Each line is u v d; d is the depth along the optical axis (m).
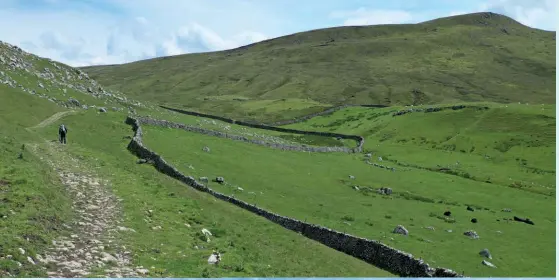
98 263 22.83
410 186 71.88
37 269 20.64
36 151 49.12
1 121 60.97
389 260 36.38
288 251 34.66
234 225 37.88
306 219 46.91
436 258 39.06
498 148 113.12
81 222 28.67
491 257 41.06
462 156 108.50
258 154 79.12
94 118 79.94
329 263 34.44
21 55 110.69
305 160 82.56
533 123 123.81
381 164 90.56
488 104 144.75
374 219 50.44
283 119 182.38
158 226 31.38
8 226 23.97
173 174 54.16
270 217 45.81
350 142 124.62
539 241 48.09
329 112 181.38
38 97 85.75
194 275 23.52
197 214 37.03
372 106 184.25
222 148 77.38
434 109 147.50
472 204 64.62
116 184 40.97
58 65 119.50
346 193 62.69
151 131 78.44
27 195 28.53
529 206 65.50
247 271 26.17
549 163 99.50
